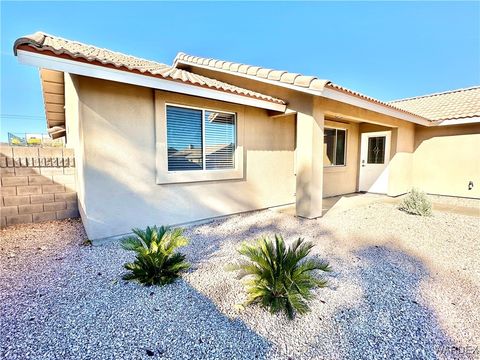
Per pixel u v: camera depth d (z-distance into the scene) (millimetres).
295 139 9453
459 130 10500
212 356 2410
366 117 8938
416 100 14000
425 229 6523
